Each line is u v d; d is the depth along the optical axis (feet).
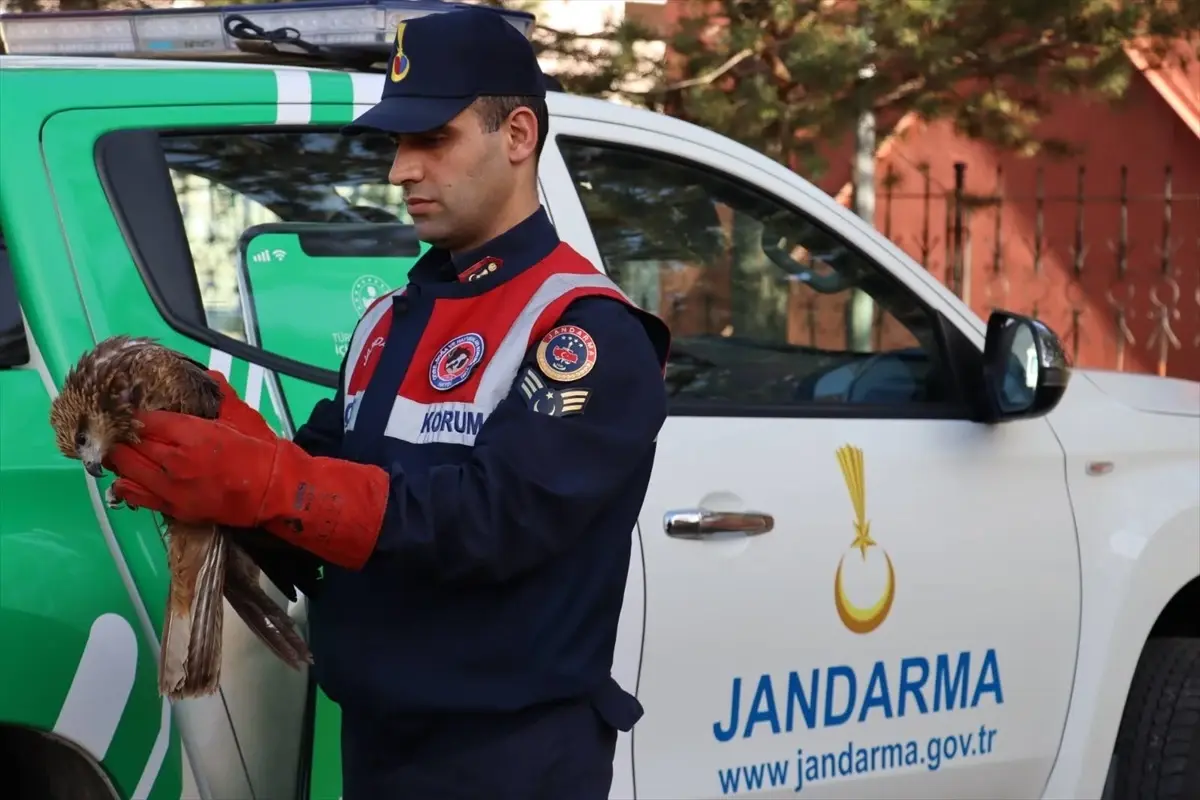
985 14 19.33
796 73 19.08
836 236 10.00
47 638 6.43
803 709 8.96
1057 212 29.12
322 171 8.18
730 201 9.65
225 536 5.18
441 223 5.78
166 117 7.70
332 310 7.95
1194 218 28.32
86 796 6.85
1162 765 10.71
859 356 9.93
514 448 5.24
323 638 5.91
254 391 7.49
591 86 19.89
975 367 10.02
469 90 5.63
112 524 6.72
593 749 5.90
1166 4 19.54
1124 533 10.52
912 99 20.75
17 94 7.32
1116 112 23.93
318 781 7.33
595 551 5.74
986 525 9.83
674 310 9.39
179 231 7.54
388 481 5.16
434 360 5.72
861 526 9.21
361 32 9.02
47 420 6.72
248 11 9.32
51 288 7.00
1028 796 10.23
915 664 9.48
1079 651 10.29
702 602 8.48
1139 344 28.84
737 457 8.84
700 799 8.51
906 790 9.53
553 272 5.69
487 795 5.68
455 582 5.39
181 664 5.03
